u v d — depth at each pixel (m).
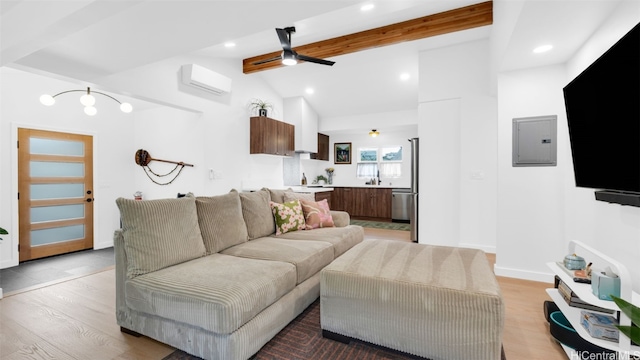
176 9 1.94
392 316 1.69
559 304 1.92
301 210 3.44
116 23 2.11
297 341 1.87
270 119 5.14
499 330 1.48
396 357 1.71
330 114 6.73
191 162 4.38
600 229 2.25
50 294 2.65
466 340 1.53
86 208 4.59
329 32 3.75
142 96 3.39
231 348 1.54
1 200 3.69
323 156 7.45
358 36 3.81
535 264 2.94
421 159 4.27
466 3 3.20
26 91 3.91
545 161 2.88
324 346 1.81
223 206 2.61
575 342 1.67
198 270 1.92
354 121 6.65
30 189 3.99
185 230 2.19
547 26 2.12
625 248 1.94
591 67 1.88
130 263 1.90
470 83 3.96
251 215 2.96
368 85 5.43
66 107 4.33
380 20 3.47
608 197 1.85
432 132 4.20
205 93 4.19
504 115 3.02
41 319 2.18
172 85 3.72
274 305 1.88
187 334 1.67
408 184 7.36
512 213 3.02
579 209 2.58
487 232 3.91
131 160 5.14
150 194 4.94
